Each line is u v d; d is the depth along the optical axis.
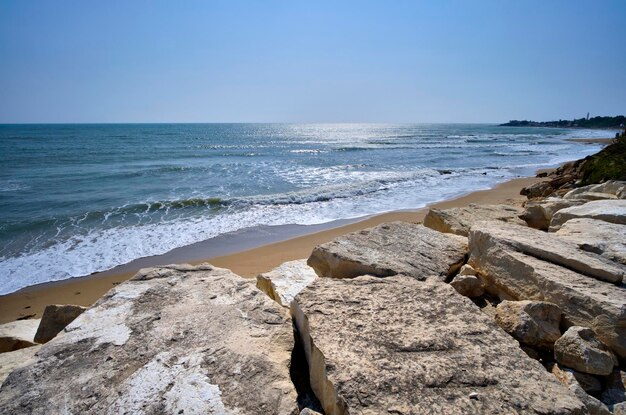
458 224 6.68
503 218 7.16
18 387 2.44
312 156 40.69
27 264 9.70
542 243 4.25
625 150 15.34
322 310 3.15
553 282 3.52
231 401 2.34
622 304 3.06
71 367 2.61
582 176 14.67
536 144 59.62
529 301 3.38
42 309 7.54
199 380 2.49
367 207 15.73
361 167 30.45
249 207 15.90
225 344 2.88
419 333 2.82
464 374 2.39
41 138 75.44
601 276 3.58
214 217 14.38
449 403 2.15
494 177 24.30
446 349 2.64
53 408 2.28
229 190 20.25
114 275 9.09
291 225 13.27
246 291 3.76
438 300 3.35
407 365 2.46
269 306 3.49
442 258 4.74
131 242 11.41
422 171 26.78
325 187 19.75
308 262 4.90
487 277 4.32
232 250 10.70
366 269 4.27
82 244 11.21
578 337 2.90
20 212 14.91
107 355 2.72
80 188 20.56
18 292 8.23
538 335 3.15
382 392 2.23
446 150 48.03
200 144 62.38
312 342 2.75
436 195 18.03
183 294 3.67
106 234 12.20
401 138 82.44
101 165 31.25
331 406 2.32
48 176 24.77
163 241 11.52
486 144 60.19
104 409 2.26
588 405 2.42
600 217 5.74
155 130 130.75
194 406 2.28
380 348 2.63
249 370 2.60
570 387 2.56
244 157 39.59
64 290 8.33
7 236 11.95
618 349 2.98
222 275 4.16
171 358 2.70
